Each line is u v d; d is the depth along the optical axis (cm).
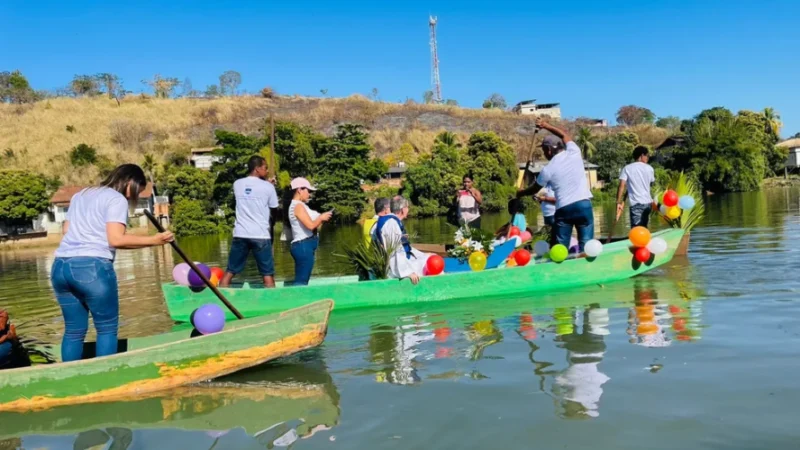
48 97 6228
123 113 5612
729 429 260
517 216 818
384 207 628
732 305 491
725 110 5416
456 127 5944
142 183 409
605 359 364
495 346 411
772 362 343
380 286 586
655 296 550
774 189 4284
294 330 389
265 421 302
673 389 309
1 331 381
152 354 359
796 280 583
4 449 284
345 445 267
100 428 305
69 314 380
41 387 342
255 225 604
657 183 855
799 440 248
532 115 6681
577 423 274
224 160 3462
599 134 6500
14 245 2886
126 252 1731
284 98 6400
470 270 670
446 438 267
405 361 389
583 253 657
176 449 275
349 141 3591
